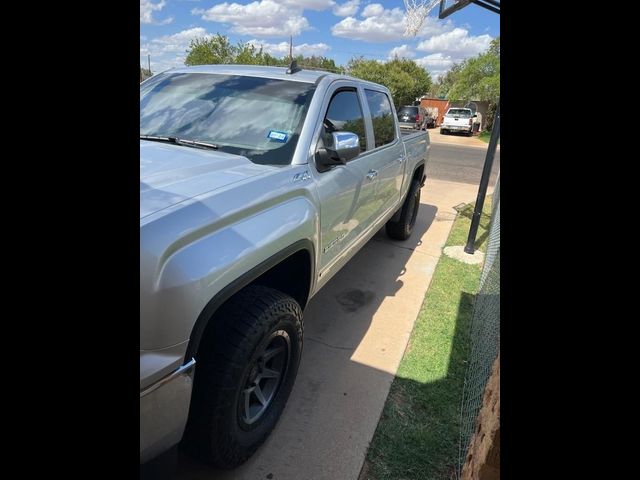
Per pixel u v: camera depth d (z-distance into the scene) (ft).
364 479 7.16
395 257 17.22
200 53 86.28
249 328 6.12
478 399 7.83
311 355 10.30
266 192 6.81
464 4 14.88
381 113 13.56
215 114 9.22
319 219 8.31
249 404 7.07
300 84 9.75
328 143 9.30
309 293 8.75
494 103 113.91
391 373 9.85
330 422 8.25
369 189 11.53
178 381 4.97
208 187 6.15
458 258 17.60
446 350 10.93
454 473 7.38
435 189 33.24
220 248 5.52
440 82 219.41
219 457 6.36
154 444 4.94
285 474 7.11
